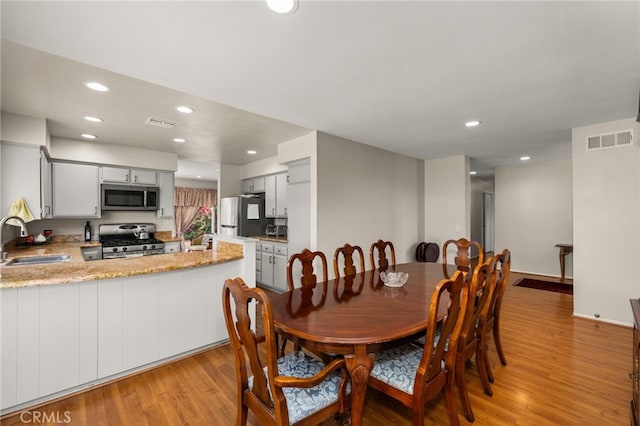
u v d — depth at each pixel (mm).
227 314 1419
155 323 2340
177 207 8797
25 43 1688
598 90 2412
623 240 3199
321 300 1961
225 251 3084
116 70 2029
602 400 1938
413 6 1427
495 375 2248
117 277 2127
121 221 4656
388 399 1994
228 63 1955
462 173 4957
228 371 2291
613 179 3232
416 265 3242
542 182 5809
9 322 1784
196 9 1425
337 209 3881
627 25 1567
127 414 1801
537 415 1801
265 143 4234
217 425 1718
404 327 1497
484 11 1465
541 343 2791
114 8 1403
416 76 2166
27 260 2914
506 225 6246
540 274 5828
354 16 1496
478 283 1781
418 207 5266
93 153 4082
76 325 2002
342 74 2129
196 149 4613
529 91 2436
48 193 3691
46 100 2615
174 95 2561
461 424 1717
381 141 4102
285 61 1940
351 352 1396
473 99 2598
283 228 5422
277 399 1200
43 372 1888
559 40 1717
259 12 1454
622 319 3211
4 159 2834
